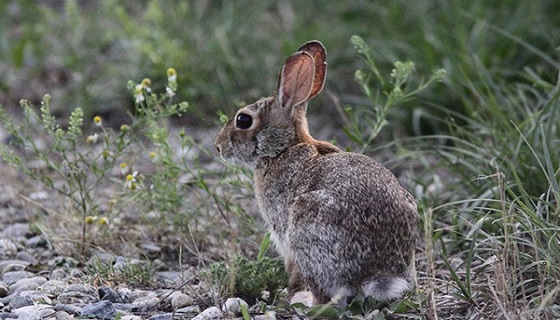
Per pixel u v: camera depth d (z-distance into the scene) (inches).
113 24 766.5
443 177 521.7
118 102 673.6
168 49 660.7
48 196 524.4
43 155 472.1
